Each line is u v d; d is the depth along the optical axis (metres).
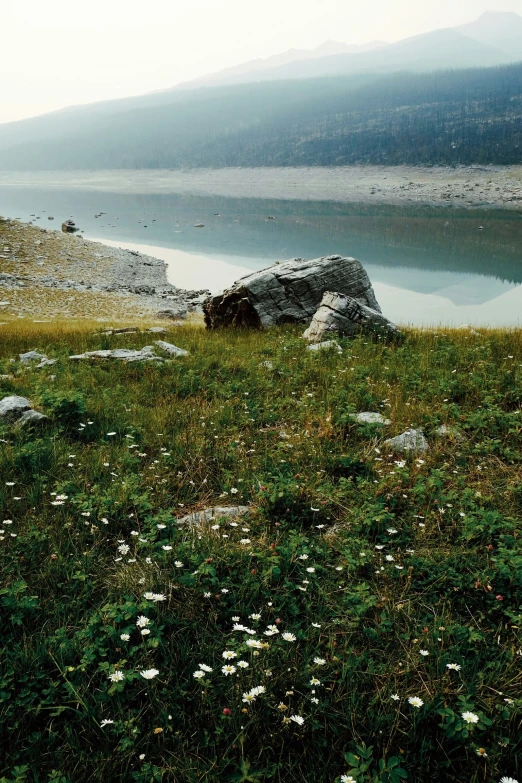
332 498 5.63
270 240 95.50
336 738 3.06
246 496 5.88
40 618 3.93
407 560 4.59
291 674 3.42
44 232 80.94
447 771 2.89
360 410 8.63
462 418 7.75
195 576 4.31
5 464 6.27
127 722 3.03
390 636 3.80
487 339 14.61
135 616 3.90
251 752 2.97
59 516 5.26
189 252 85.38
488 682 3.35
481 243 84.62
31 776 2.83
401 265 67.31
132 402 9.01
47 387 9.31
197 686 3.37
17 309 42.84
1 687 3.22
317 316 16.36
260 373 10.77
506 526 4.84
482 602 4.16
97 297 51.19
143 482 6.04
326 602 4.12
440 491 5.61
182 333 19.05
